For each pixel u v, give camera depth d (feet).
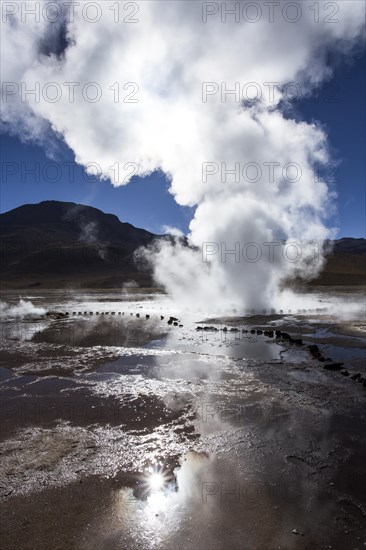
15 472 14.49
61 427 18.65
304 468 14.82
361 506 12.48
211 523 11.61
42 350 37.50
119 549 10.55
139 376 27.78
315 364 30.96
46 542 10.79
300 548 10.61
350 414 20.24
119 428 18.54
